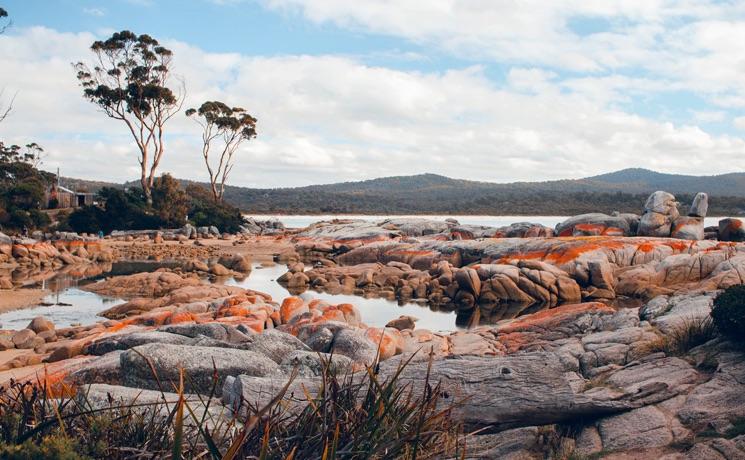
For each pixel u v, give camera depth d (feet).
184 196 229.66
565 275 98.12
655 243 109.50
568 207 616.80
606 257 104.37
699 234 125.70
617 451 23.31
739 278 85.81
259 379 23.79
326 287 107.65
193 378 27.76
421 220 208.64
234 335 38.63
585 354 38.40
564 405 23.93
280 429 14.79
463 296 94.32
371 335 42.75
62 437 12.85
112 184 541.75
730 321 33.73
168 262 141.18
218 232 223.92
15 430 13.78
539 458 22.95
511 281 96.02
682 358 32.89
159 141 231.91
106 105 225.15
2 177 273.33
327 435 13.24
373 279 111.45
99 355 37.40
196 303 64.44
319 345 39.27
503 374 24.57
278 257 157.17
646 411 25.94
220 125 267.59
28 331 53.57
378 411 14.89
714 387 27.58
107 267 128.67
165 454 13.34
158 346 29.01
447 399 23.91
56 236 166.30
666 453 22.62
